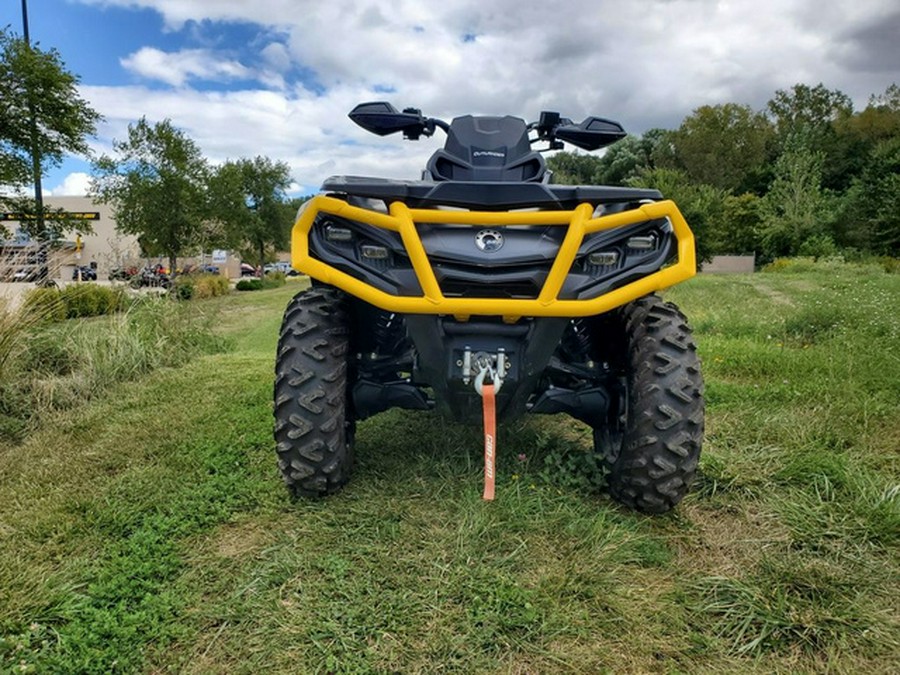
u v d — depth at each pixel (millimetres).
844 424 3098
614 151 48469
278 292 22969
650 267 2109
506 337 2170
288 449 2252
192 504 2348
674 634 1607
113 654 1537
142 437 3229
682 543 2072
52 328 5012
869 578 1801
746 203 37312
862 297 8609
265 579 1852
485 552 1976
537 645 1558
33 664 1483
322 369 2266
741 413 3338
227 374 4965
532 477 2531
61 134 17844
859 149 44844
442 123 2920
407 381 2477
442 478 2539
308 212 2072
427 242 2102
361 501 2354
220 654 1555
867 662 1501
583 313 2025
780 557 1948
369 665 1491
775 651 1550
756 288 13727
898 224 25297
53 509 2346
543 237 2123
